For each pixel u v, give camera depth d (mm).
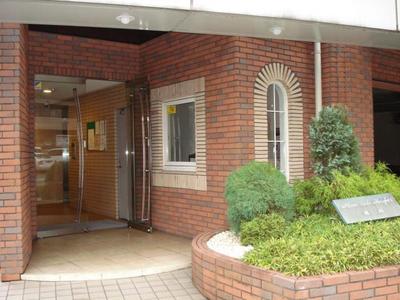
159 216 8602
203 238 6055
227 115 7027
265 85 7270
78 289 5359
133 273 5879
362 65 8383
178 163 8258
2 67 5535
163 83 8422
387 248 4520
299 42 7801
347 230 5066
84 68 8562
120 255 6727
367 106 8445
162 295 5180
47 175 11219
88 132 11320
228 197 5797
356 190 5863
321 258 4312
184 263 6270
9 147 5566
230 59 6984
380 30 6211
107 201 10547
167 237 7992
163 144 8578
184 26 5766
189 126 8109
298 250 4523
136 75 9141
